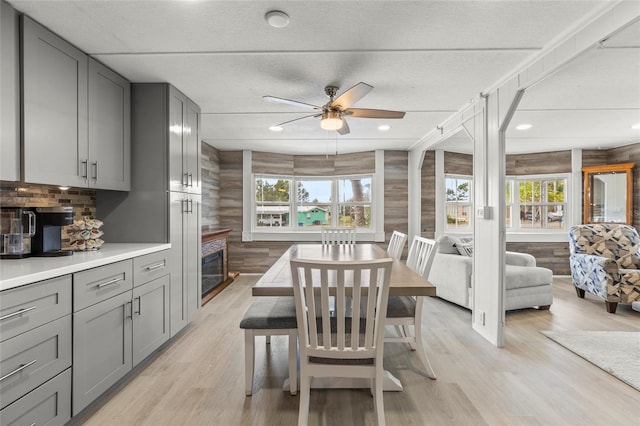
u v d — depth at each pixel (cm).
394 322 223
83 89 220
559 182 562
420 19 184
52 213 201
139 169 272
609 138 473
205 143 496
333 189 577
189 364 244
